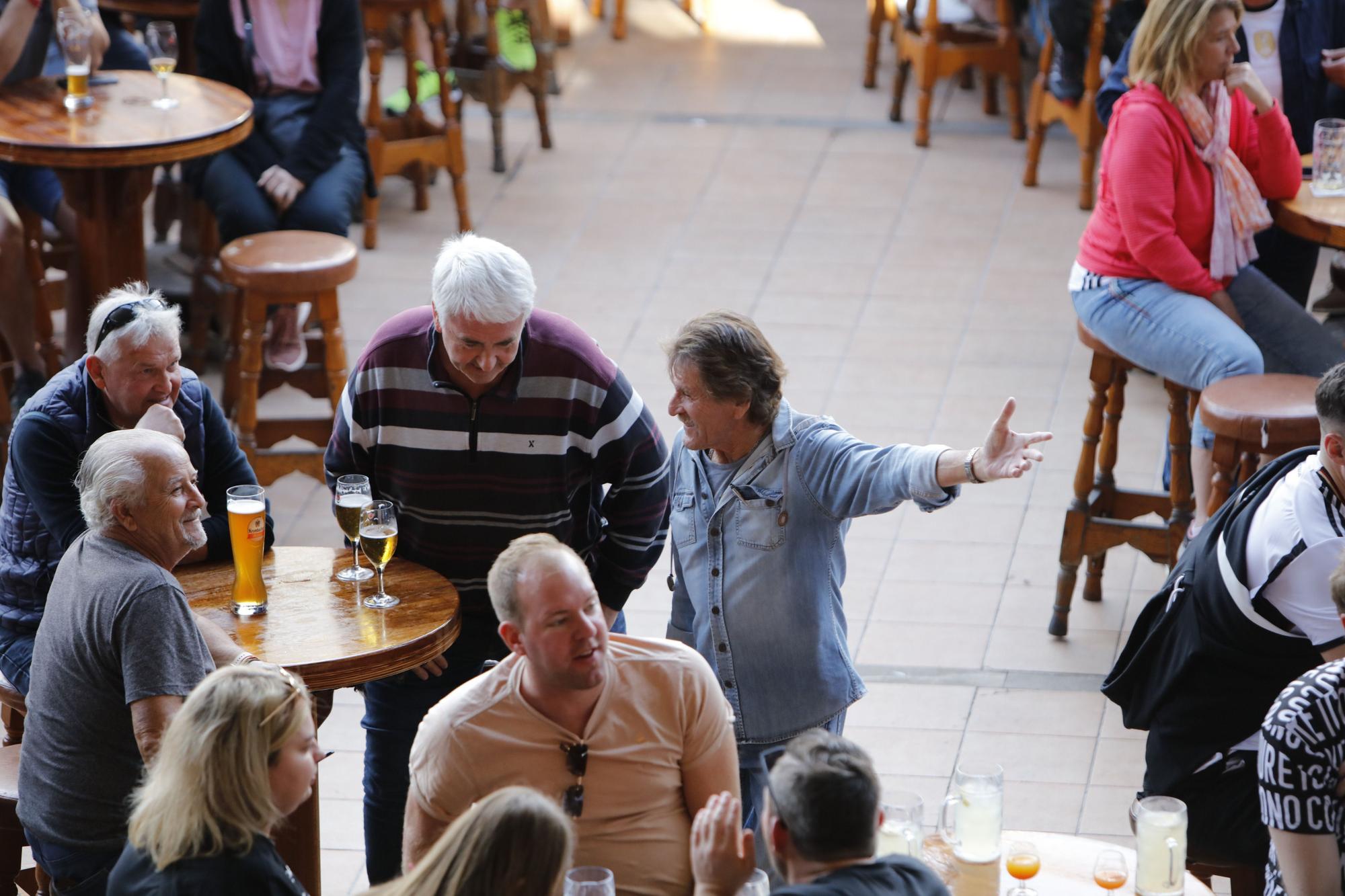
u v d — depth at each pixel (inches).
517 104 700.7
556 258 563.2
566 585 192.1
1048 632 373.7
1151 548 363.3
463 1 631.8
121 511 223.9
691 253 567.5
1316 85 414.0
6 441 419.8
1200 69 355.6
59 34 417.1
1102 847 216.8
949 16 652.7
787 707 247.3
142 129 405.7
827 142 658.2
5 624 258.7
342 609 249.6
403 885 171.3
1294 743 202.1
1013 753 330.6
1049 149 647.8
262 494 248.7
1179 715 241.9
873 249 570.6
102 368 253.3
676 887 205.2
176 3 510.0
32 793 225.9
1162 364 354.6
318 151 475.5
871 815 175.2
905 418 463.2
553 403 253.8
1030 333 513.3
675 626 261.3
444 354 251.4
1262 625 231.6
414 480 260.4
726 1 817.5
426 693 266.5
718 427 240.2
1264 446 311.3
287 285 406.3
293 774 190.4
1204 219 363.6
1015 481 436.5
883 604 385.4
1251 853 238.4
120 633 216.8
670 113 688.4
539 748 199.0
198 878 183.6
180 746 185.2
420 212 598.2
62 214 446.9
